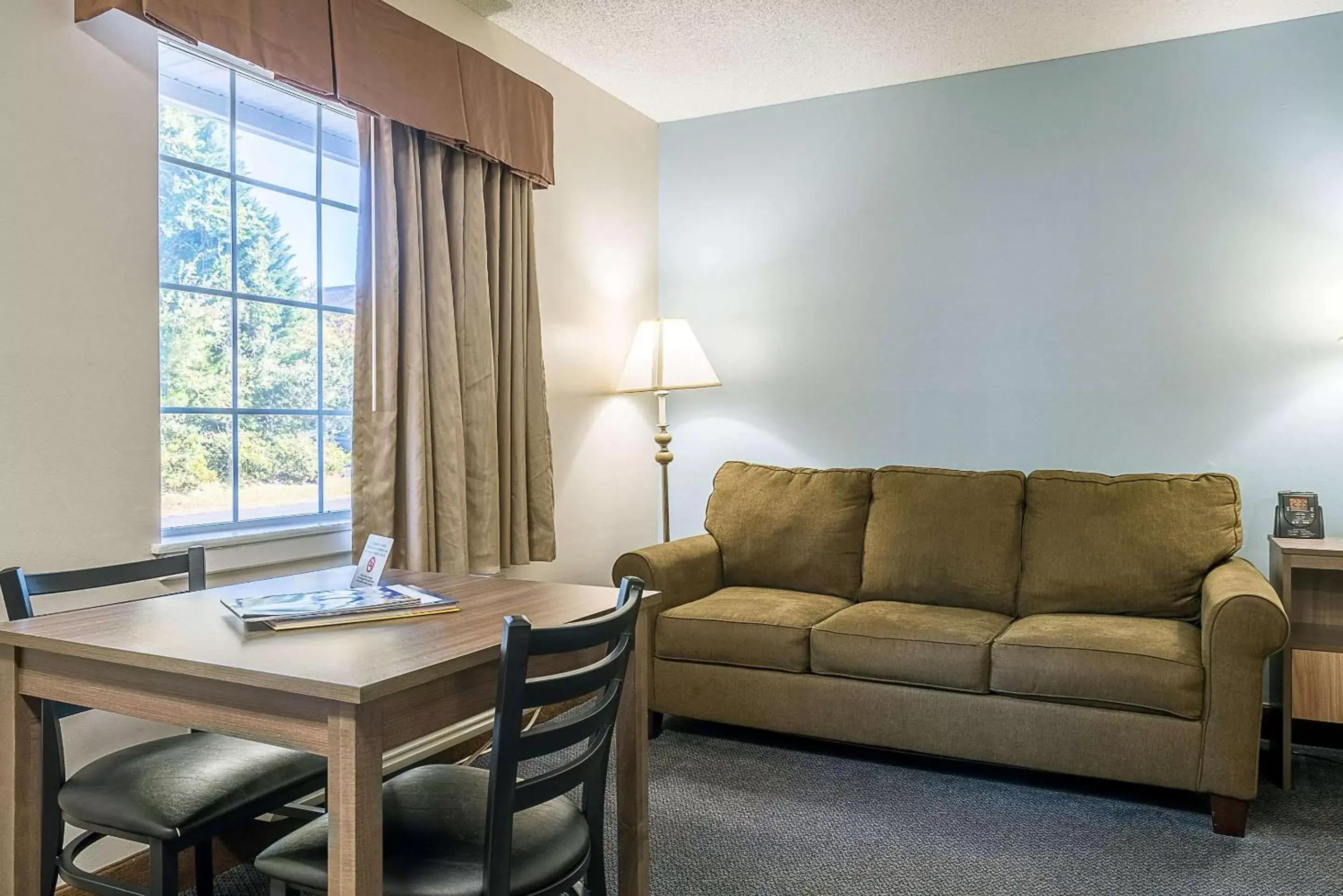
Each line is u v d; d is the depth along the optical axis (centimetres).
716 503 389
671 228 445
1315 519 325
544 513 339
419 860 138
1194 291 356
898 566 346
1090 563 321
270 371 269
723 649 319
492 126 313
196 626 159
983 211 387
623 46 358
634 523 430
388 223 277
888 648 295
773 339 426
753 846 250
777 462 427
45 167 203
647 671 184
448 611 174
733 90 405
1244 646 253
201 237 248
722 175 435
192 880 233
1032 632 289
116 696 148
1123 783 296
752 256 430
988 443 388
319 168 284
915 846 250
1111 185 367
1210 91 351
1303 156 340
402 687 128
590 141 395
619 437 418
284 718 132
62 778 168
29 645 151
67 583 181
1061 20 337
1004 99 383
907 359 402
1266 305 346
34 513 202
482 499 308
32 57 200
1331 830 261
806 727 309
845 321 412
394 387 279
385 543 196
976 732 285
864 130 407
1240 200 348
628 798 182
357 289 275
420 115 283
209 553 239
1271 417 346
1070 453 375
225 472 257
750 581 375
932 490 354
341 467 294
